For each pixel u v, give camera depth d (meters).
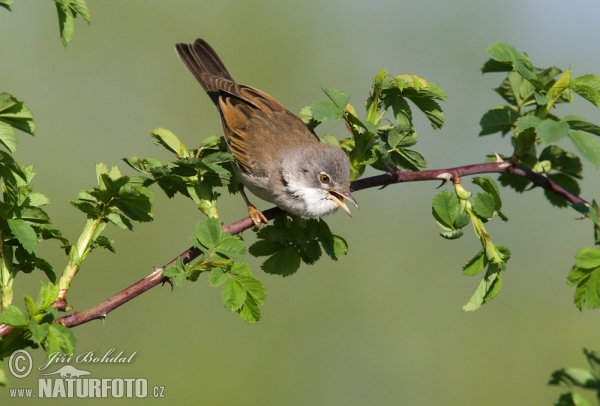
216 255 6.99
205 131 16.38
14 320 5.82
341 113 7.88
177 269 6.79
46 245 14.64
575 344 15.55
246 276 6.70
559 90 8.12
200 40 13.34
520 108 9.34
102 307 6.66
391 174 8.98
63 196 15.29
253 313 6.68
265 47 16.70
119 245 14.92
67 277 6.88
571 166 9.24
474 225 7.59
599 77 8.03
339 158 9.28
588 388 6.35
